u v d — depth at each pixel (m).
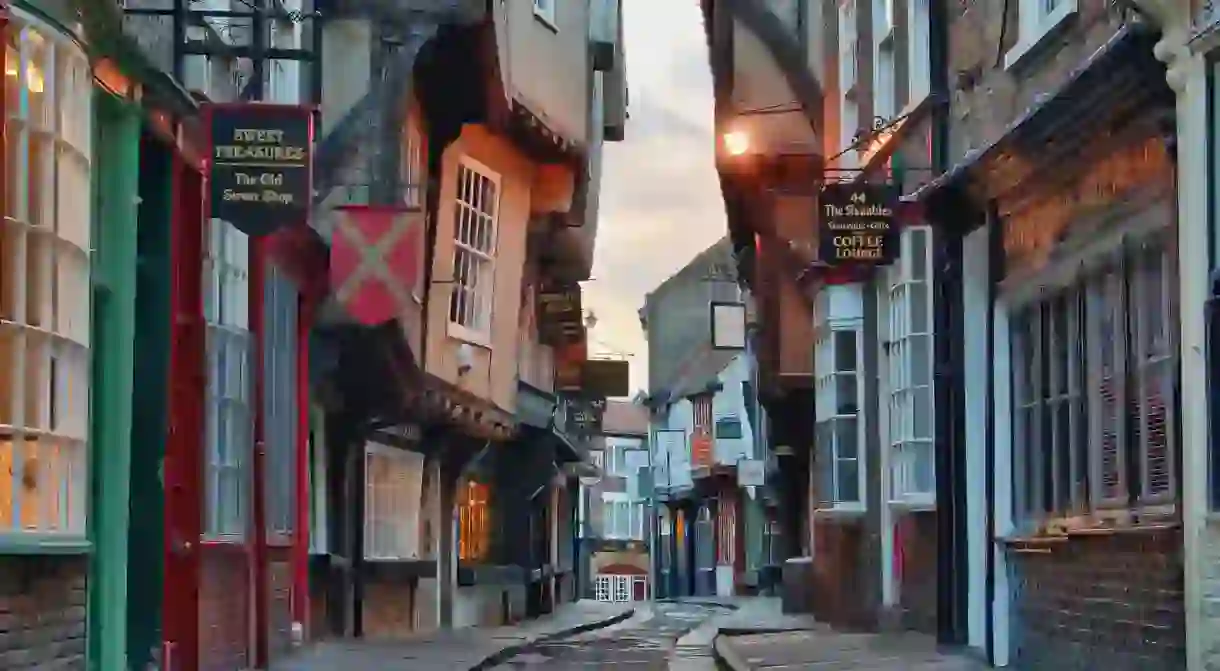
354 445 21.19
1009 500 14.97
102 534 11.09
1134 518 11.41
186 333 12.69
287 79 17.58
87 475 10.32
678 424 62.16
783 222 24.84
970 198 15.67
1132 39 10.48
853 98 22.81
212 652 13.41
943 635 16.78
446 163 22.98
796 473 34.47
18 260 9.09
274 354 16.45
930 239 19.42
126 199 11.18
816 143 24.62
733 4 24.84
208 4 14.69
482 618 28.28
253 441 15.17
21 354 9.16
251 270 15.20
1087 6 12.41
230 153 12.27
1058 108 11.99
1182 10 10.18
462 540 28.27
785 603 33.53
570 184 27.41
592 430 43.72
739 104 24.89
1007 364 14.98
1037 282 13.85
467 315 24.27
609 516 77.12
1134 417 11.62
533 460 31.11
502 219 25.53
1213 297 9.96
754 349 33.00
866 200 17.20
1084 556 12.52
